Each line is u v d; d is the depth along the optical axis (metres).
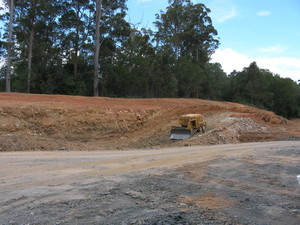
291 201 6.29
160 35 57.25
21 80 36.88
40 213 5.51
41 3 36.62
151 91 47.53
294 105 60.88
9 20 35.12
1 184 7.67
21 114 19.33
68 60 41.81
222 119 28.50
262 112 37.72
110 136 21.44
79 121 20.95
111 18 41.12
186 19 61.28
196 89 56.09
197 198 6.45
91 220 5.14
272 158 11.95
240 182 7.95
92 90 41.38
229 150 14.51
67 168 9.84
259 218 5.21
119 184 7.66
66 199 6.37
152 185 7.55
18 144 13.94
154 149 16.12
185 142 19.30
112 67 42.47
